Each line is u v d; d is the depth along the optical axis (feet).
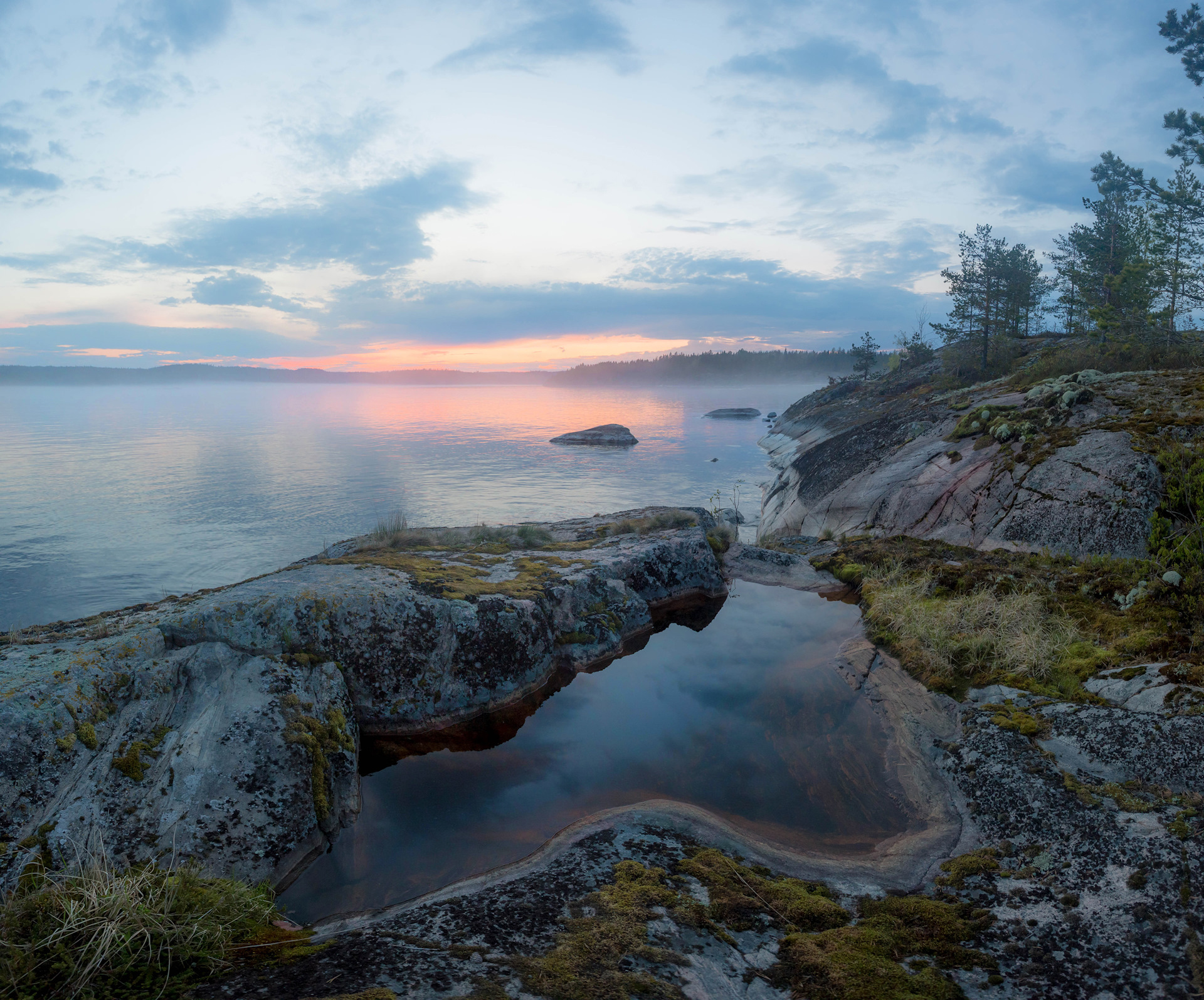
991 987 10.46
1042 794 15.93
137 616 23.24
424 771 20.47
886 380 140.26
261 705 18.66
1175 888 11.88
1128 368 69.77
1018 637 24.26
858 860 15.11
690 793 18.75
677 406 403.13
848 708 23.12
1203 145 90.22
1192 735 15.76
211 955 10.28
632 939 11.39
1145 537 30.50
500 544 37.19
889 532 44.93
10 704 15.17
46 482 119.24
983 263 103.09
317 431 241.35
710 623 32.89
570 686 26.35
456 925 11.82
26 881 12.47
